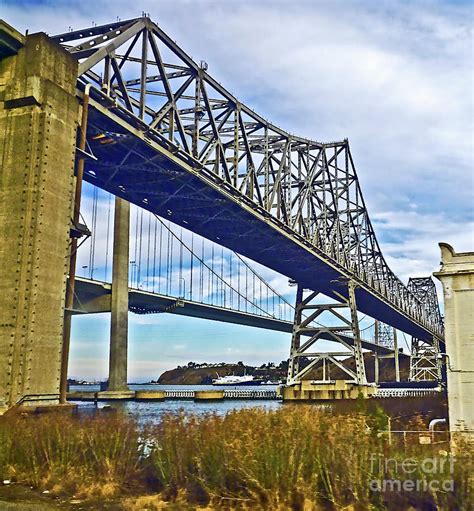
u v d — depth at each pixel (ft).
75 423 44.70
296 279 223.92
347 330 218.59
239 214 147.74
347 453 34.50
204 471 36.94
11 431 44.55
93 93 89.56
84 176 120.06
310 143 198.80
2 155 68.59
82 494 38.45
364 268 243.60
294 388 216.95
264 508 34.09
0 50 70.74
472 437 43.73
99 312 249.55
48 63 71.20
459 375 58.39
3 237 65.82
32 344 62.90
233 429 38.93
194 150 121.70
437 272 61.11
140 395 261.44
